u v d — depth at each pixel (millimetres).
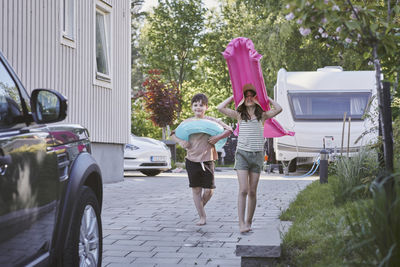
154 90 23906
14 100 3535
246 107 6824
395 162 6453
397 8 4469
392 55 4648
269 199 10172
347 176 7938
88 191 4316
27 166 3346
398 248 3471
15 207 3162
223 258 5484
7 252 3076
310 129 17266
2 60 3549
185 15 32719
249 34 30047
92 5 13086
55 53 11430
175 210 8805
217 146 7512
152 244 6160
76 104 12336
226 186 13109
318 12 3900
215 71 35531
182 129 7250
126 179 15328
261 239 5043
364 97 17594
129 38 15305
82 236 4191
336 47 4793
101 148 13703
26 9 10359
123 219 7875
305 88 17891
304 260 4695
